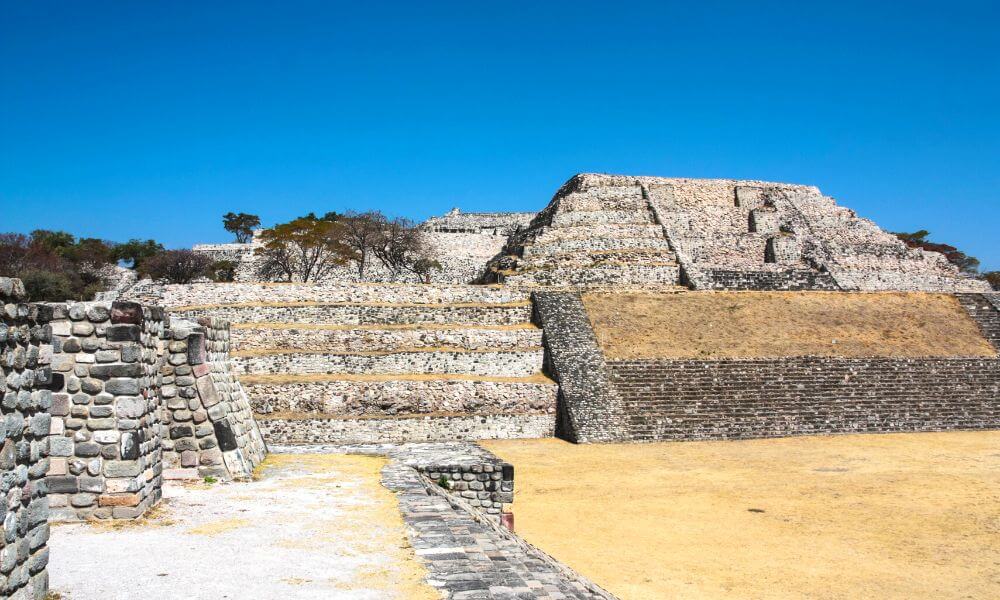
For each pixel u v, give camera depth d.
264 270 71.12
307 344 37.84
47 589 9.13
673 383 37.69
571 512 21.75
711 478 26.36
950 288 57.75
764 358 40.38
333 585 10.25
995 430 36.78
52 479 13.27
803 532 19.88
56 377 13.41
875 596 15.43
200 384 16.98
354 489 16.38
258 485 16.64
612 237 57.31
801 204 69.94
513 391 35.75
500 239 78.56
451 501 15.91
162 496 15.12
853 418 36.69
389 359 36.44
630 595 15.22
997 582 16.25
